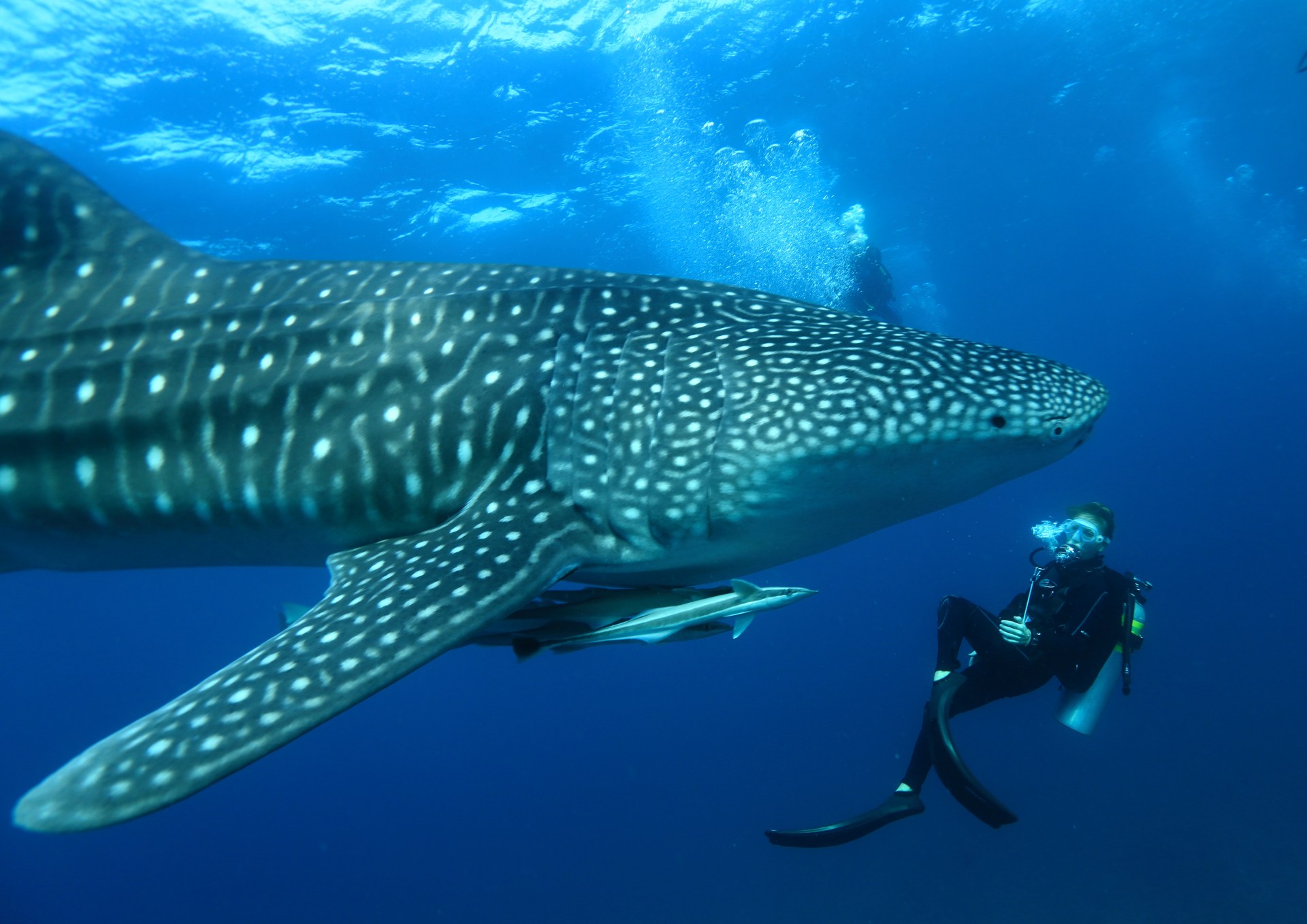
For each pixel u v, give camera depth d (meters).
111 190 18.42
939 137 26.69
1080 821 18.16
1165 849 15.67
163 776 1.84
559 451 2.71
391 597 2.30
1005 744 23.78
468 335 2.89
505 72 18.33
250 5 15.09
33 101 15.83
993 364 2.83
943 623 5.03
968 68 23.23
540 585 2.38
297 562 3.05
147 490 2.85
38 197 3.27
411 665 2.08
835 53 20.56
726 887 22.62
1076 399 2.76
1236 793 17.27
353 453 2.76
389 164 20.00
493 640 2.57
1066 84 26.06
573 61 18.53
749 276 31.38
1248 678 26.58
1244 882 13.73
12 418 2.91
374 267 3.19
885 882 18.73
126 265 3.22
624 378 2.79
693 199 25.80
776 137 23.55
